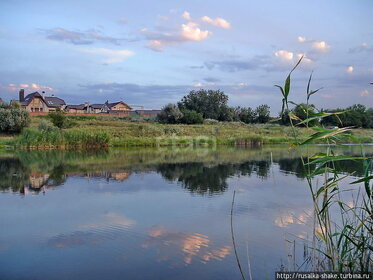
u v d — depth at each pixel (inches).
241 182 389.4
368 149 890.1
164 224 228.1
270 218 238.4
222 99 2337.6
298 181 390.9
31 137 1016.2
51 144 1018.7
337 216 234.8
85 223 233.1
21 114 1284.4
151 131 1348.4
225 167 528.4
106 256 174.6
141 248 185.2
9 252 181.5
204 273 153.3
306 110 132.6
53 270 158.6
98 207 278.4
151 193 332.8
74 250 183.5
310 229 212.4
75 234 209.9
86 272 155.6
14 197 321.1
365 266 140.9
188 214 252.2
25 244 193.2
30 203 295.9
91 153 820.6
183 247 185.8
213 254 175.5
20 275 153.3
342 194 306.0
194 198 307.1
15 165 568.1
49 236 206.7
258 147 1053.2
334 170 141.3
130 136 1266.0
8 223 234.8
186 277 149.8
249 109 2345.0
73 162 609.3
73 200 306.2
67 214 257.8
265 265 160.6
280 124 2041.1
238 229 215.2
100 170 501.4
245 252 177.5
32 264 165.6
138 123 1647.4
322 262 159.8
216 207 272.7
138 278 149.1
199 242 193.3
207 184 378.3
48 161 629.3
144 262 166.7
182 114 1830.7
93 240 198.4
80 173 472.4
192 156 725.3
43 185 383.9
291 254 172.9
